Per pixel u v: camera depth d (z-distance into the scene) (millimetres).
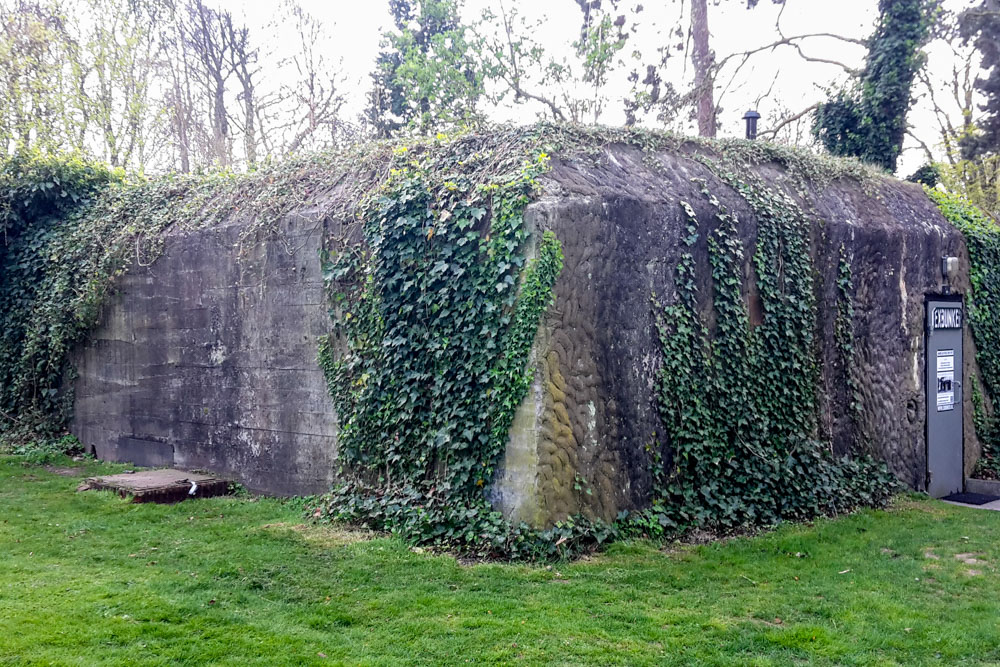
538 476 6840
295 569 6426
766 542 7586
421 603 5672
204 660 4656
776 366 8875
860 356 9969
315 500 8594
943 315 11211
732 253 8500
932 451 10867
